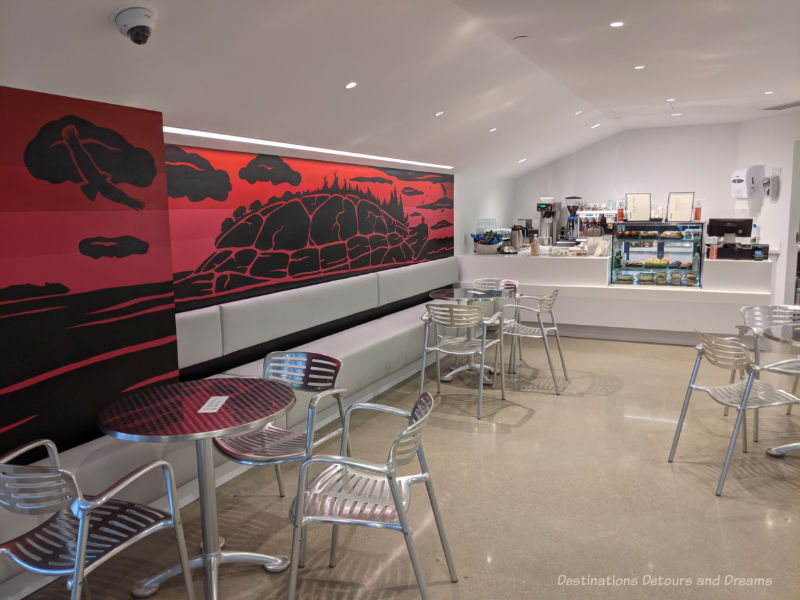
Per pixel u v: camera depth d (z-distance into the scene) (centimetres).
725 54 434
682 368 577
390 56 355
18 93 261
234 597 244
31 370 275
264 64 311
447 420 446
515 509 311
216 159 428
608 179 970
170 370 345
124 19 226
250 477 356
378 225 638
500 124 615
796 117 760
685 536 282
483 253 798
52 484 187
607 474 350
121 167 308
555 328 537
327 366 312
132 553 277
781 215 797
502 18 342
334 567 263
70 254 287
